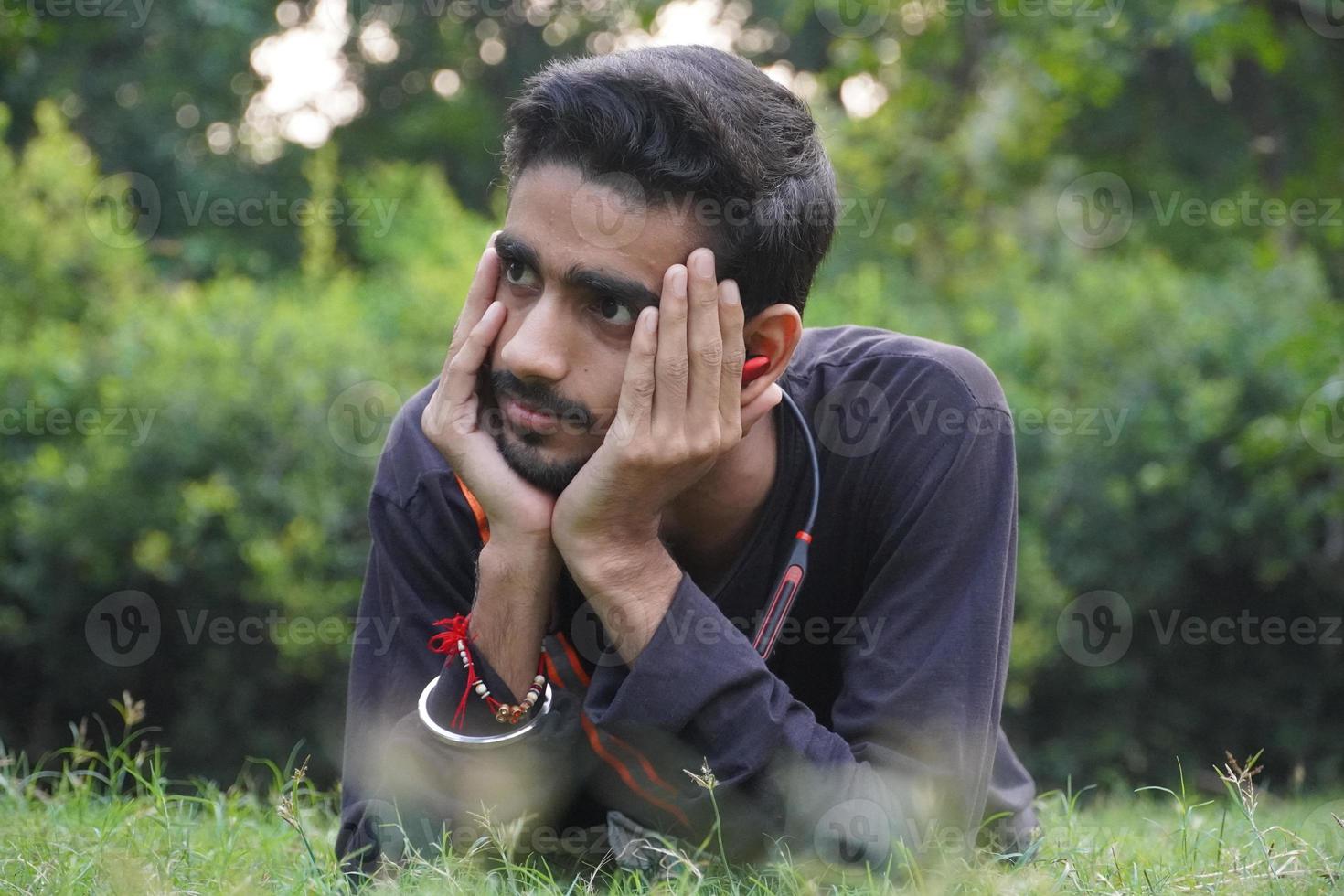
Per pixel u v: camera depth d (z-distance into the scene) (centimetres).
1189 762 824
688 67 179
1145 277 881
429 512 204
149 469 679
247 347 717
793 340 188
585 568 183
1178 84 884
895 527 195
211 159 1305
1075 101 866
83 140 1220
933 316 930
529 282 184
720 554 204
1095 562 805
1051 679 810
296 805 212
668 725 181
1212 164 892
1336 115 804
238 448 683
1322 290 875
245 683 687
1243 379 803
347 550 686
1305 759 819
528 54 1512
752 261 181
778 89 186
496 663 189
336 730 694
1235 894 176
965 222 987
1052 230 1038
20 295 793
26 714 707
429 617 203
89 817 232
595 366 180
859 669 192
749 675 181
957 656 188
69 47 1180
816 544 201
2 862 192
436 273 812
